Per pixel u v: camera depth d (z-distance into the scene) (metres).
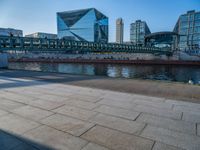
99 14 154.12
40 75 14.55
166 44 126.50
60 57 108.38
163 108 5.94
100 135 4.05
